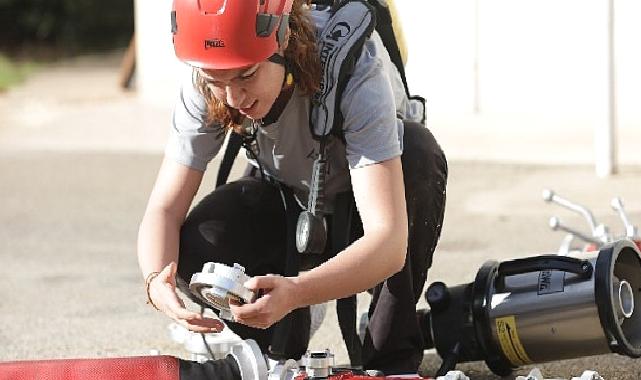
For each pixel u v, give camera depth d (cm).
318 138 820
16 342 1233
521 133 2592
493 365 921
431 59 2942
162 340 1226
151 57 3419
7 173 2467
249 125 873
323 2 863
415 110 957
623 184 2005
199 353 990
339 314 886
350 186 885
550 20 2812
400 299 884
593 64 2775
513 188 2028
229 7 753
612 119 2091
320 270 762
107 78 4438
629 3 2658
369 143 800
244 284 730
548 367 1048
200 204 916
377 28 874
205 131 875
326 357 773
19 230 1898
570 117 2755
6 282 1538
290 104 826
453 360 915
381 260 779
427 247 898
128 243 1777
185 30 770
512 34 2858
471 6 2884
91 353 1183
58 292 1470
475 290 909
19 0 6494
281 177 904
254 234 905
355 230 914
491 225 1747
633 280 912
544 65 2831
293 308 752
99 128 3075
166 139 2847
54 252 1723
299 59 798
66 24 6438
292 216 901
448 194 2003
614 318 846
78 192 2222
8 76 4566
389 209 793
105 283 1511
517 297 889
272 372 772
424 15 2933
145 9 3403
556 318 871
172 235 875
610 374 1023
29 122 3288
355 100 798
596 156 2147
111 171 2445
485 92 2900
